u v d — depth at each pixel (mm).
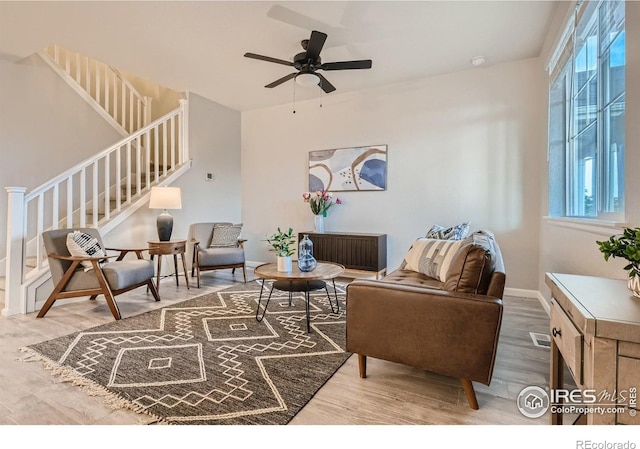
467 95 4082
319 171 5094
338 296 3814
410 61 3820
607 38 2078
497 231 3943
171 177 4852
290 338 2572
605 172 2102
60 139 4441
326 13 2902
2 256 3879
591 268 2062
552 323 1392
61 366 2070
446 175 4215
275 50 3623
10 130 3975
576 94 2729
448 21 3002
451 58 3750
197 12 2922
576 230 2359
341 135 4914
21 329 2725
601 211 2143
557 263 2863
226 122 5648
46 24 3131
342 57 3707
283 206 5469
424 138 4340
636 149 1435
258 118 5695
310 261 3047
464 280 1749
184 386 1851
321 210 4766
